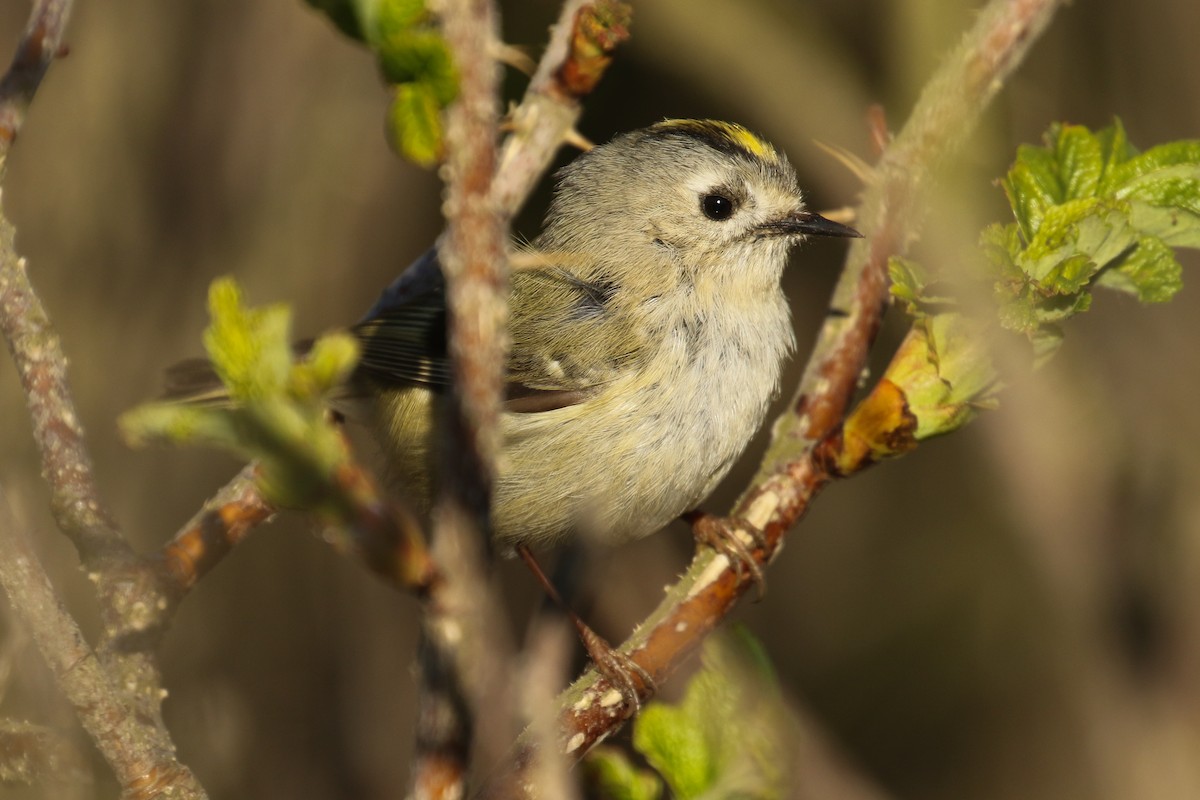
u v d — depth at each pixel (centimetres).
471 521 298
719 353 796
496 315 298
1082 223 498
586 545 715
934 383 530
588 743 521
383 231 1192
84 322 1105
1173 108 1073
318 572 1145
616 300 800
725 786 445
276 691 1110
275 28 1155
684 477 784
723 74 1091
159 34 1142
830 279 1321
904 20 996
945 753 1177
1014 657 1190
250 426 296
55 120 1120
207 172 1152
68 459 470
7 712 475
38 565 398
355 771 1116
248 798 1039
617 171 841
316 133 1165
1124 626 966
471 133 297
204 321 1125
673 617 552
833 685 1234
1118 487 964
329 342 308
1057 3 599
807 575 1286
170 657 1064
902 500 1292
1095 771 966
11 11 1118
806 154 1094
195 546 516
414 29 326
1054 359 940
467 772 303
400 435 840
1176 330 998
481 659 303
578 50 641
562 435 770
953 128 600
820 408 579
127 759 395
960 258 508
